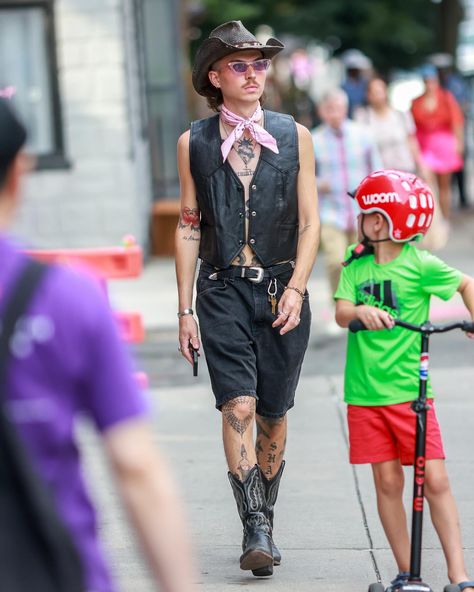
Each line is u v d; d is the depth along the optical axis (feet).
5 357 17.28
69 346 17.51
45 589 17.11
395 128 102.47
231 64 38.09
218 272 38.99
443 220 135.74
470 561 40.04
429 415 35.14
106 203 114.73
